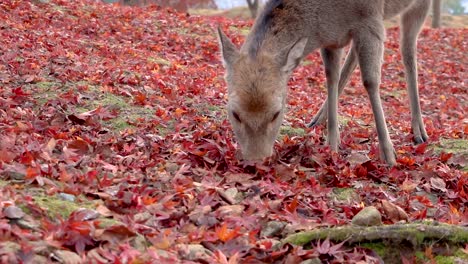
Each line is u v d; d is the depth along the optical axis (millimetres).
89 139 6602
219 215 4914
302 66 15688
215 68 13883
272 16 6812
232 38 17281
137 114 8359
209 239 4387
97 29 15180
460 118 12258
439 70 17500
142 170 5922
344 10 7109
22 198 4293
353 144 8195
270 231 4828
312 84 14266
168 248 4148
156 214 4691
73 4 17531
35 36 12453
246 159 6188
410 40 8742
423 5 8562
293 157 7066
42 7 16094
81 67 10391
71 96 8523
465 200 6270
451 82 16250
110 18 16891
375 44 7258
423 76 16594
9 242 3727
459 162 7617
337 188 6316
